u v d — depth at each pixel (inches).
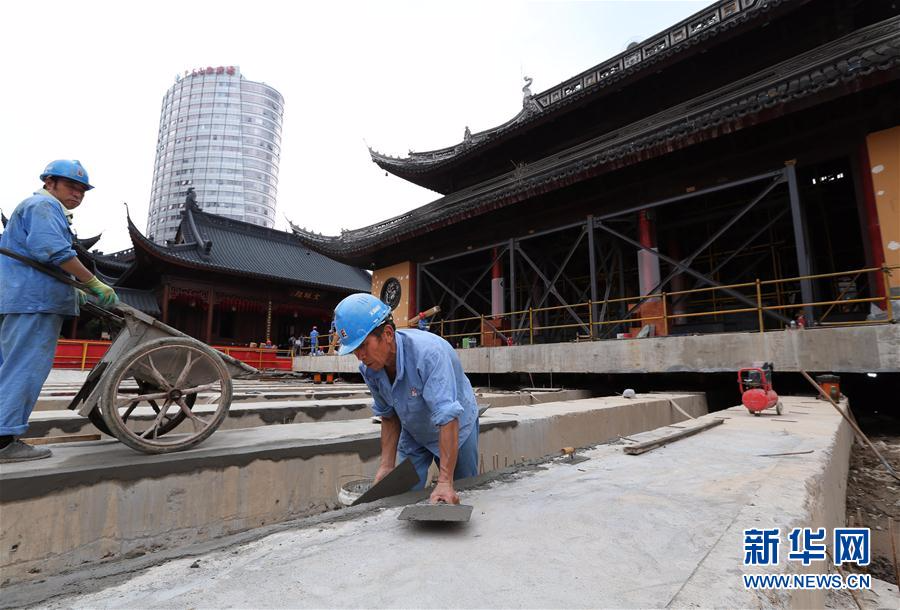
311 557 68.0
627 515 85.0
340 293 1349.7
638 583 59.1
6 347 118.3
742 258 614.9
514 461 190.4
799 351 316.8
